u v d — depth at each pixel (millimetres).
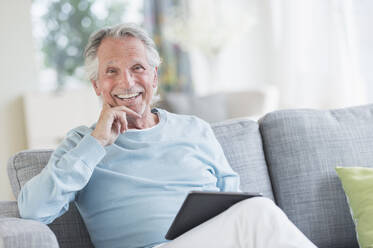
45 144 5059
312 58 5102
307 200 1979
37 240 1395
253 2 5922
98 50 1957
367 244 1811
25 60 5203
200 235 1515
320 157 2006
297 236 1471
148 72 1964
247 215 1521
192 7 5957
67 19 5840
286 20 5352
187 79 6270
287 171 2012
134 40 1957
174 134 1969
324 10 4910
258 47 5969
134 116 1881
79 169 1673
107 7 6008
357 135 2057
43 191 1624
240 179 2010
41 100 5031
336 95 4859
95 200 1804
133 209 1775
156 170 1851
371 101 4605
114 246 1791
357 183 1902
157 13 6223
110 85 1932
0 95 5137
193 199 1474
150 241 1748
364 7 4559
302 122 2061
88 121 5156
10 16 5145
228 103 4734
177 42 6160
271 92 4781
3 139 5137
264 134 2102
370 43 4559
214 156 1972
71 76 5863
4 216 1665
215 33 5418
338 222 1967
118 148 1852
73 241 1836
